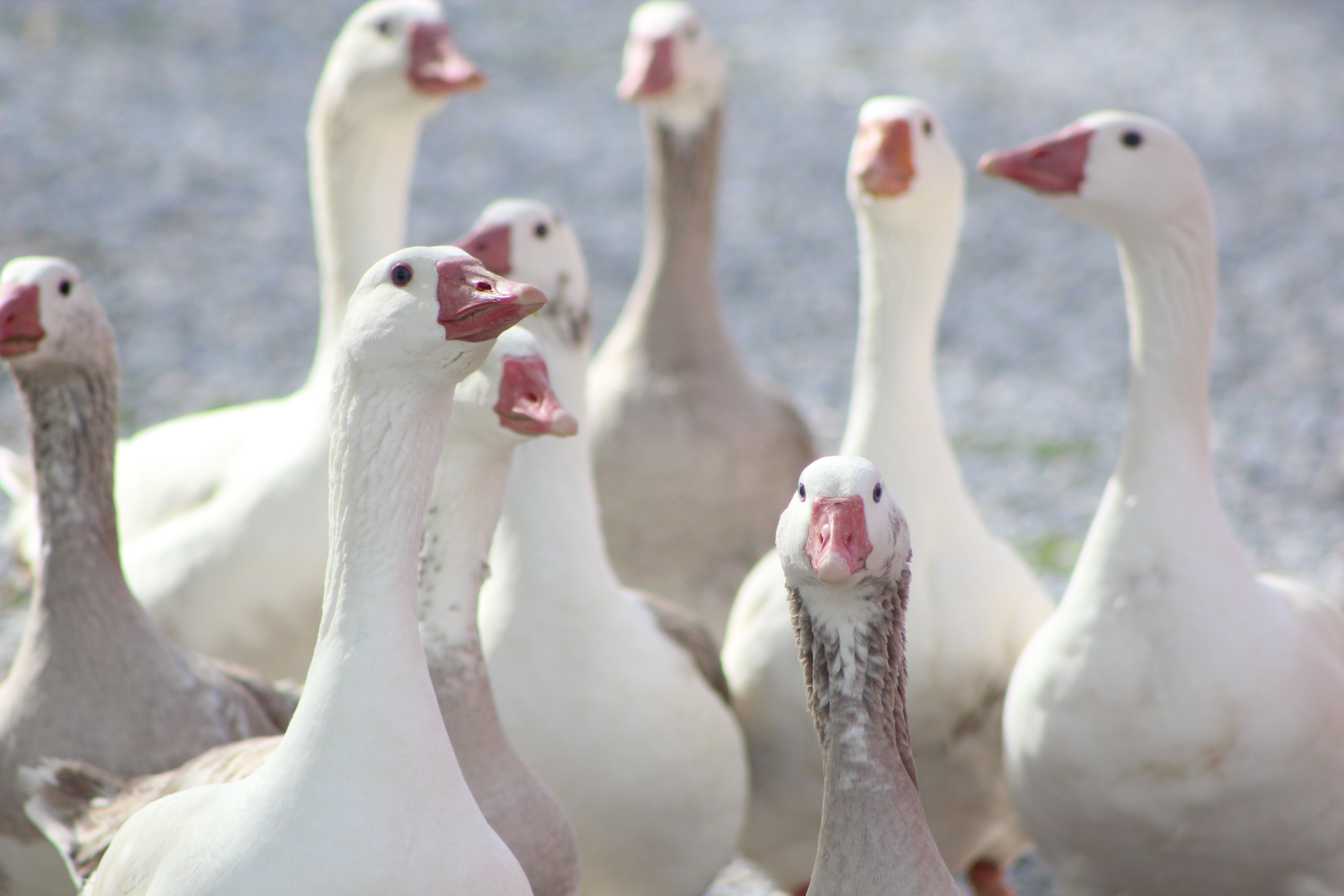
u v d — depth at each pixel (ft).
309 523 28.14
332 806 16.79
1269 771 22.24
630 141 95.96
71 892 22.65
